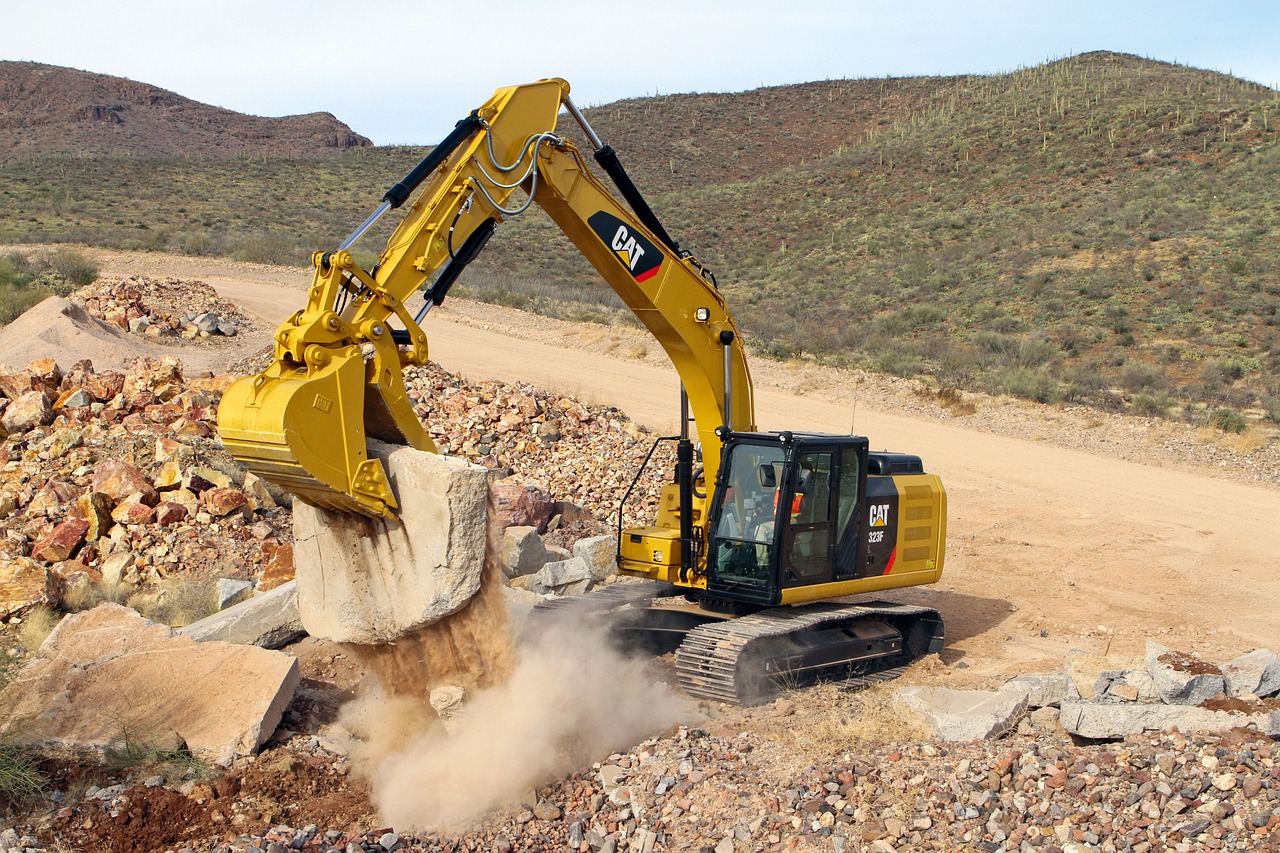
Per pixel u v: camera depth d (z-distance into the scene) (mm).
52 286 32875
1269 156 56344
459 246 7711
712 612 10148
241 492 13375
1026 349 34031
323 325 6684
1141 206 53594
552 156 8445
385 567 7043
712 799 6742
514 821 6777
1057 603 13031
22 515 13125
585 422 18438
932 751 7227
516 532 12086
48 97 190875
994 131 76750
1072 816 6242
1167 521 17391
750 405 10266
